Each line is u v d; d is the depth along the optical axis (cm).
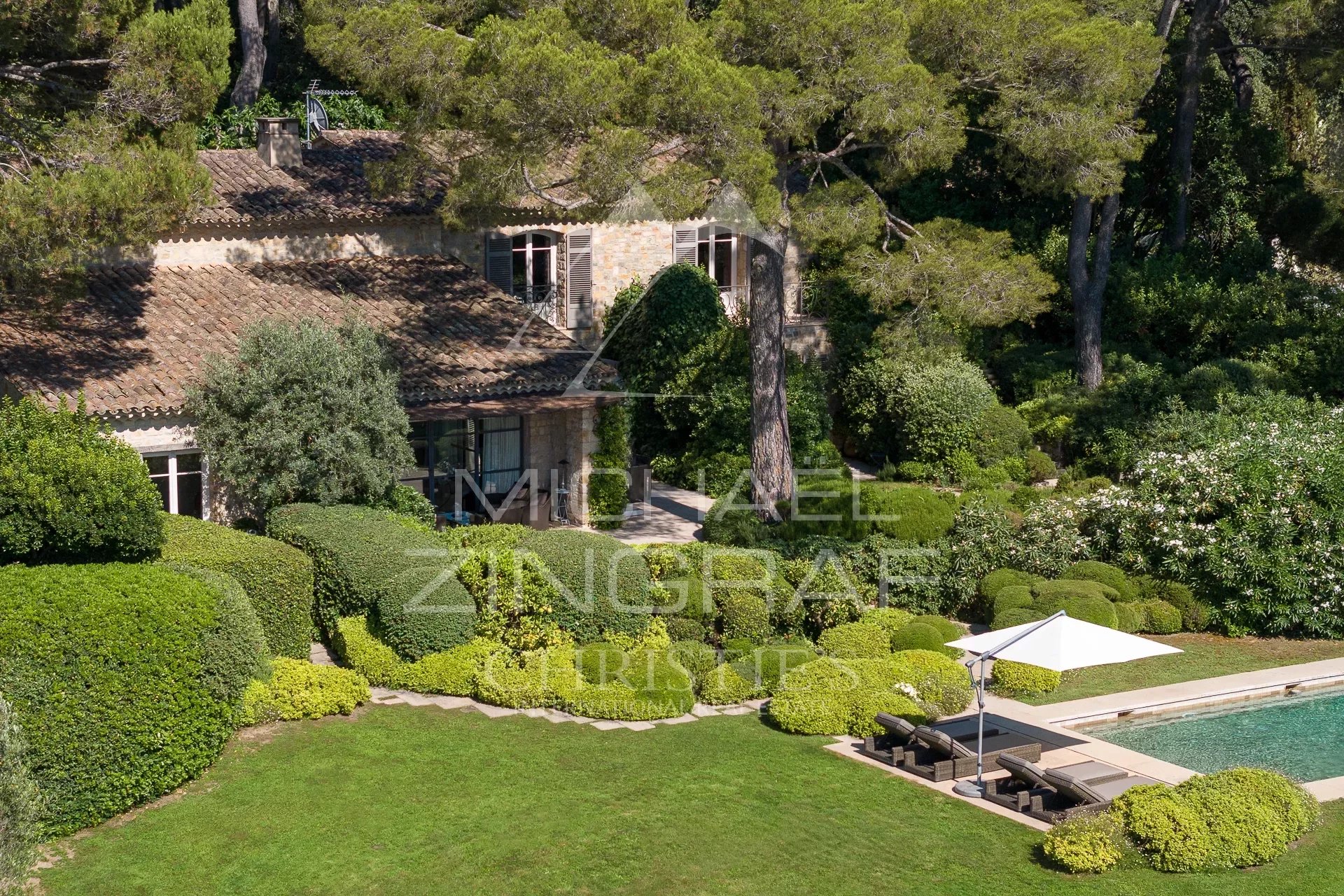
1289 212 3866
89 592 1348
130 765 1317
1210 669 1936
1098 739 1672
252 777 1420
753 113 2011
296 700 1594
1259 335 3331
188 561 1631
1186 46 3659
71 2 1989
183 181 1998
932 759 1538
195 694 1381
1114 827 1313
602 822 1339
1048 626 1507
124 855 1238
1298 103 4206
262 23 4316
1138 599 2127
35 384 2062
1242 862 1293
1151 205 3891
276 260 2733
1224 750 1644
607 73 1998
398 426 2148
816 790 1447
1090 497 2302
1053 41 2302
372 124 3691
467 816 1343
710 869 1254
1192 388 3042
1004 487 2853
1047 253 3541
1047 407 3142
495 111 2020
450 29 2158
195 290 2509
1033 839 1347
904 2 2292
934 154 2270
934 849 1313
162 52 2056
